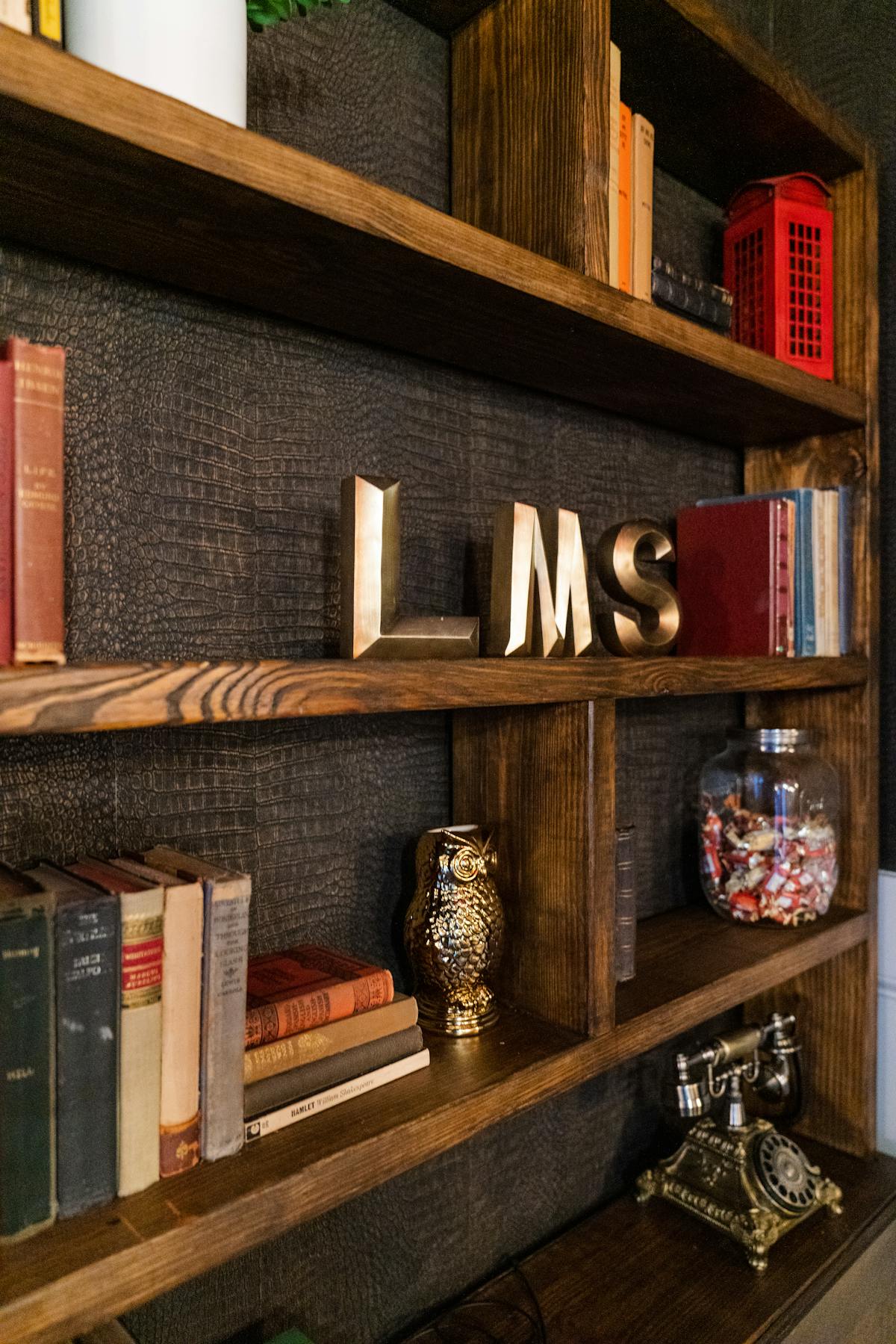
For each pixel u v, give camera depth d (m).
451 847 0.97
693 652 1.40
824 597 1.41
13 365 0.58
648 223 1.12
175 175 0.63
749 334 1.39
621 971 1.12
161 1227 0.63
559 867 0.99
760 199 1.36
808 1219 1.30
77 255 0.79
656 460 1.45
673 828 1.50
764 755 1.37
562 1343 1.06
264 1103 0.76
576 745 0.97
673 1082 1.26
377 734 1.07
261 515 0.94
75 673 0.57
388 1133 0.76
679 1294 1.14
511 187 1.03
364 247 0.76
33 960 0.61
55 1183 0.63
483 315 0.93
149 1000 0.67
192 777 0.89
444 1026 0.97
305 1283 1.00
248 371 0.92
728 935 1.33
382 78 1.05
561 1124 1.30
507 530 0.97
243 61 0.68
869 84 1.55
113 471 0.82
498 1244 1.22
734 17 1.60
